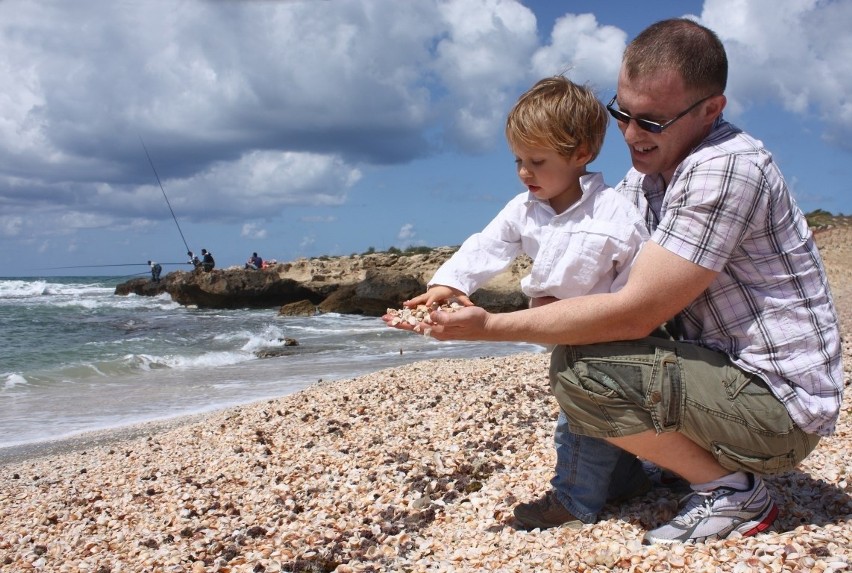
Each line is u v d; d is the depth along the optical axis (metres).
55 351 17.69
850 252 33.00
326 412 6.77
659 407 2.54
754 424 2.53
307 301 31.33
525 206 2.94
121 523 4.26
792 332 2.51
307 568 3.13
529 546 2.90
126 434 8.23
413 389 7.52
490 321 2.62
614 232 2.66
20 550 4.00
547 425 5.14
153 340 20.61
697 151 2.55
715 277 2.49
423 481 4.18
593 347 2.62
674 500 3.10
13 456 7.43
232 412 7.76
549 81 2.74
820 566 2.36
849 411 4.73
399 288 29.55
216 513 4.21
